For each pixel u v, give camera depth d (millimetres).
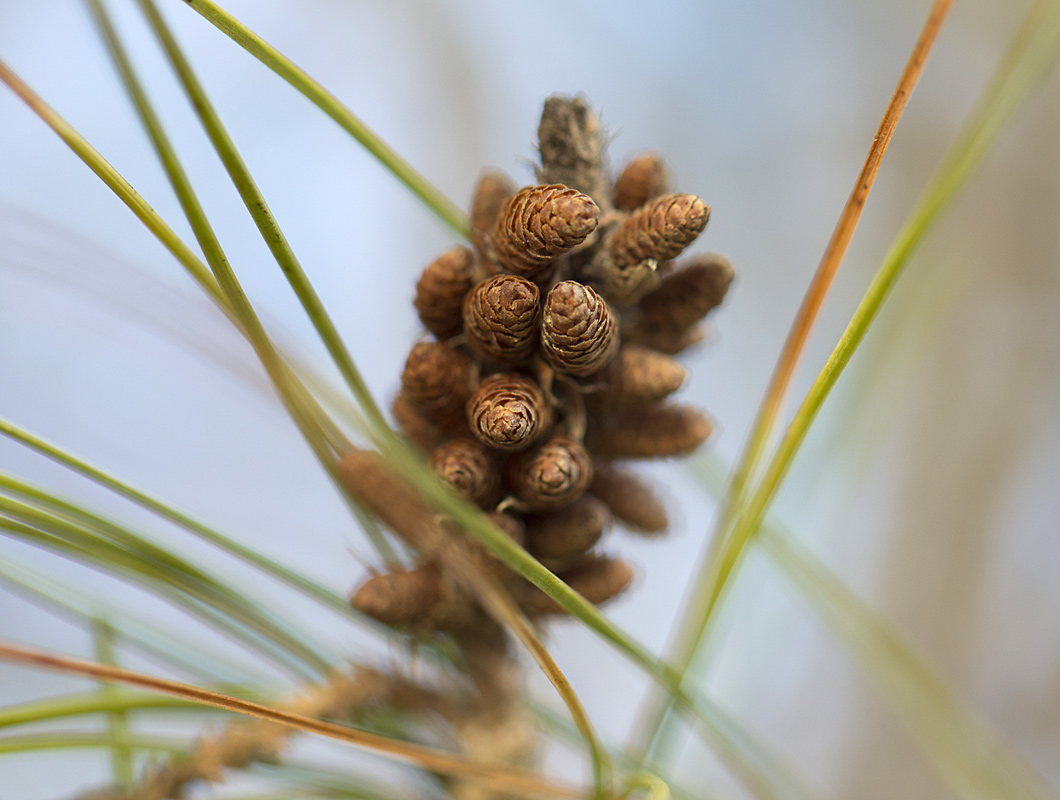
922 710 156
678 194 112
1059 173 271
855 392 167
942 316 191
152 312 142
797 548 160
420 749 120
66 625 283
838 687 283
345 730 117
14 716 113
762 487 117
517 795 137
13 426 110
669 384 117
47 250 154
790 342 124
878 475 284
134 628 142
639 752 145
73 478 287
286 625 136
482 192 124
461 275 114
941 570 286
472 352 118
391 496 123
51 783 242
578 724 114
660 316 123
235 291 107
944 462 283
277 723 120
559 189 108
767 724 282
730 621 182
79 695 126
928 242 189
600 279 117
